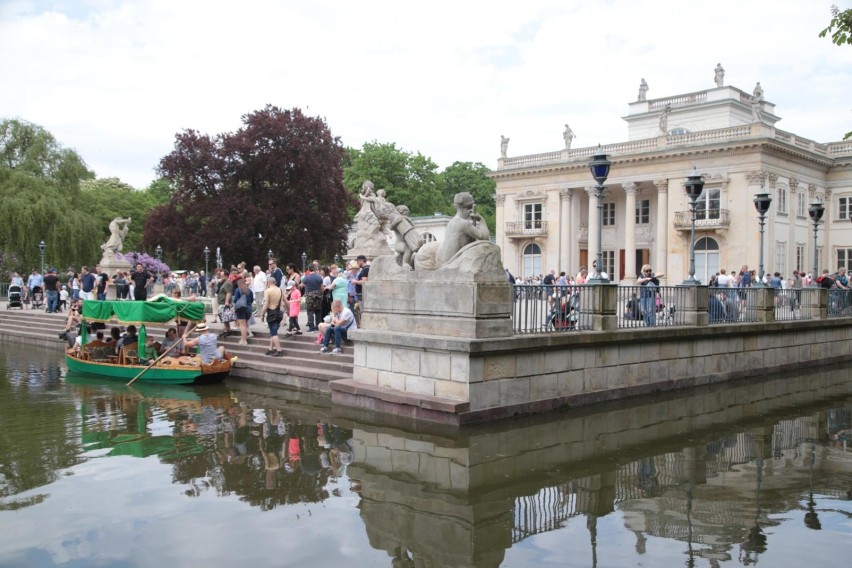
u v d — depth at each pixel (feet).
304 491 26.99
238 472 29.63
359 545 21.57
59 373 60.70
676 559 20.27
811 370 65.57
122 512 24.54
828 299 71.31
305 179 155.33
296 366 53.88
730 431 38.14
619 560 20.24
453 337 38.60
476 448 33.60
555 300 42.93
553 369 42.09
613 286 46.14
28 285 123.65
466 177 270.05
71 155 157.58
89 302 61.67
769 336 61.57
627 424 39.55
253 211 148.56
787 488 27.43
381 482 28.19
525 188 189.47
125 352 59.11
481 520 23.80
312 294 62.39
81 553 20.85
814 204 74.90
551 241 184.24
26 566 19.89
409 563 20.15
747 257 148.97
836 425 39.83
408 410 39.60
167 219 154.30
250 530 22.82
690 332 51.60
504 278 39.60
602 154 46.73
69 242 147.02
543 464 30.99
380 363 43.16
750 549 21.04
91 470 29.91
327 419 40.19
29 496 26.35
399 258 43.93
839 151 171.73
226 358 56.24
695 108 177.78
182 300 57.72
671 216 160.97
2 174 146.30
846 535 22.21
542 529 22.88
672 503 25.57
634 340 47.39
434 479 28.60
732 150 150.61
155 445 34.32
